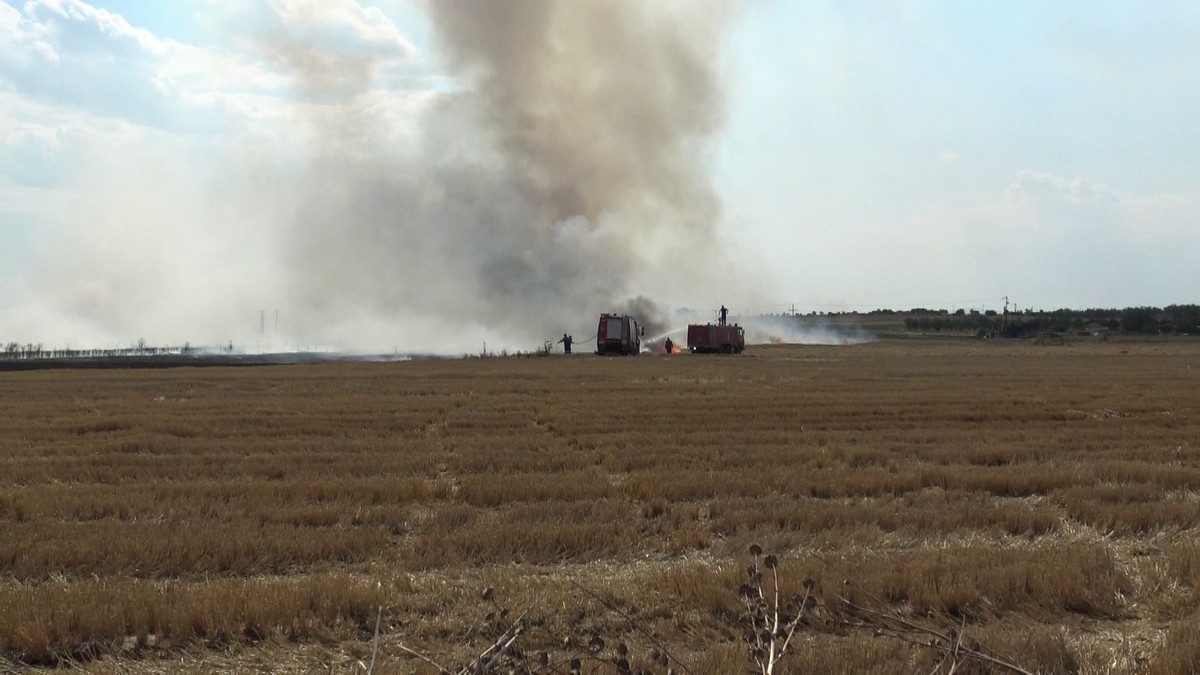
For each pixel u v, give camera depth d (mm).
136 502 15633
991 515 14562
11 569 11844
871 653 8352
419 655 7141
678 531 13719
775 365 64188
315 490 16766
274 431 26312
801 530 13844
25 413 31250
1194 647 8336
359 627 9812
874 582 10406
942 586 10266
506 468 19859
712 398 36406
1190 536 13812
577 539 13148
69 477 18812
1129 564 12000
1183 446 22703
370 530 13648
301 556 12477
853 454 21031
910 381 46656
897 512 14742
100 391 40781
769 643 7207
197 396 38250
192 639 9430
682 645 9188
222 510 15273
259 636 9547
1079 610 10312
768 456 20844
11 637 9242
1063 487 17266
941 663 7602
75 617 9461
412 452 22016
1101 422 28469
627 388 42062
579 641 9258
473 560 12477
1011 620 9789
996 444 23047
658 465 19703
